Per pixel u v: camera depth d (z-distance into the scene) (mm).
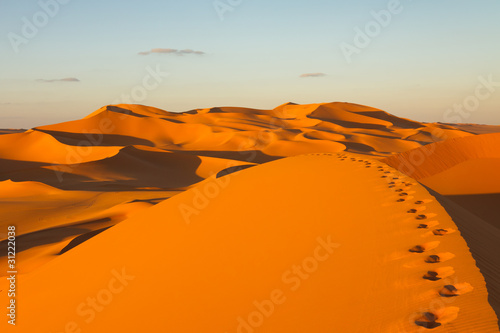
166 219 12617
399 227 7512
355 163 17312
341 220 8727
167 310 6746
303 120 189125
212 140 129875
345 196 10867
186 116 179750
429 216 7992
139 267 9469
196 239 10016
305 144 110750
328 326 4695
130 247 11305
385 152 126312
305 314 5156
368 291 5191
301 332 4785
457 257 5598
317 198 11211
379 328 4270
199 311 6289
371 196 10453
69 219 35875
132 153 87562
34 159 94688
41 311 9047
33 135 105562
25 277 12719
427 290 4730
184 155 90000
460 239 6398
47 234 29125
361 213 8953
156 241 10875
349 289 5422
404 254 6109
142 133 141500
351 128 175375
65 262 12469
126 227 13531
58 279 11055
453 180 33719
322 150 108000
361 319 4578
